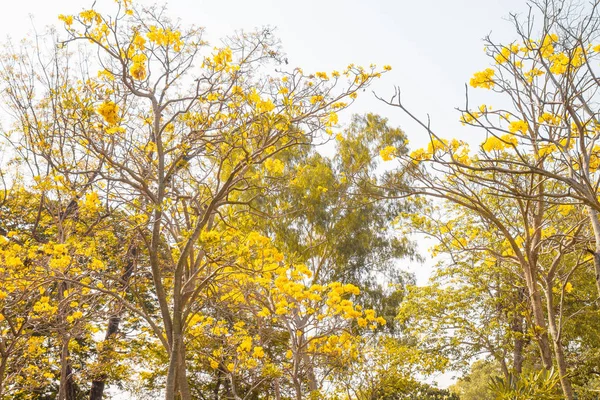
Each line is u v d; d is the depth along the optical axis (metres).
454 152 6.37
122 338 12.18
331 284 7.86
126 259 8.51
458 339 14.16
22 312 7.94
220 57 6.77
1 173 9.31
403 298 17.34
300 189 16.02
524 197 4.57
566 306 13.63
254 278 6.97
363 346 9.91
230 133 6.54
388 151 6.49
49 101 8.67
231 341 8.66
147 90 6.63
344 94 6.77
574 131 5.62
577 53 5.33
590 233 7.48
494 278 13.83
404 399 10.73
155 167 7.23
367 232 17.73
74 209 8.95
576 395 11.79
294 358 8.29
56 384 14.38
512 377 6.93
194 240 6.08
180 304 6.00
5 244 7.09
